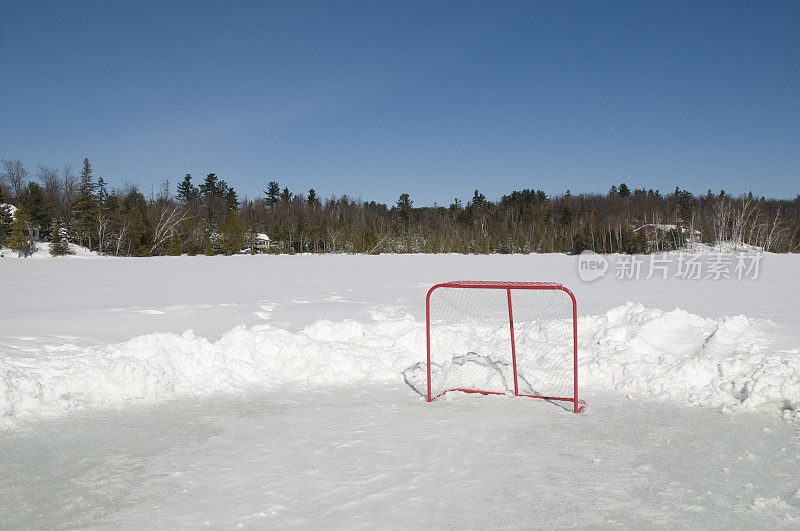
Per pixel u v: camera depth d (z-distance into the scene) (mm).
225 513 3574
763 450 4672
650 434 5148
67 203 69188
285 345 8211
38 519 3521
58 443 4977
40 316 11789
